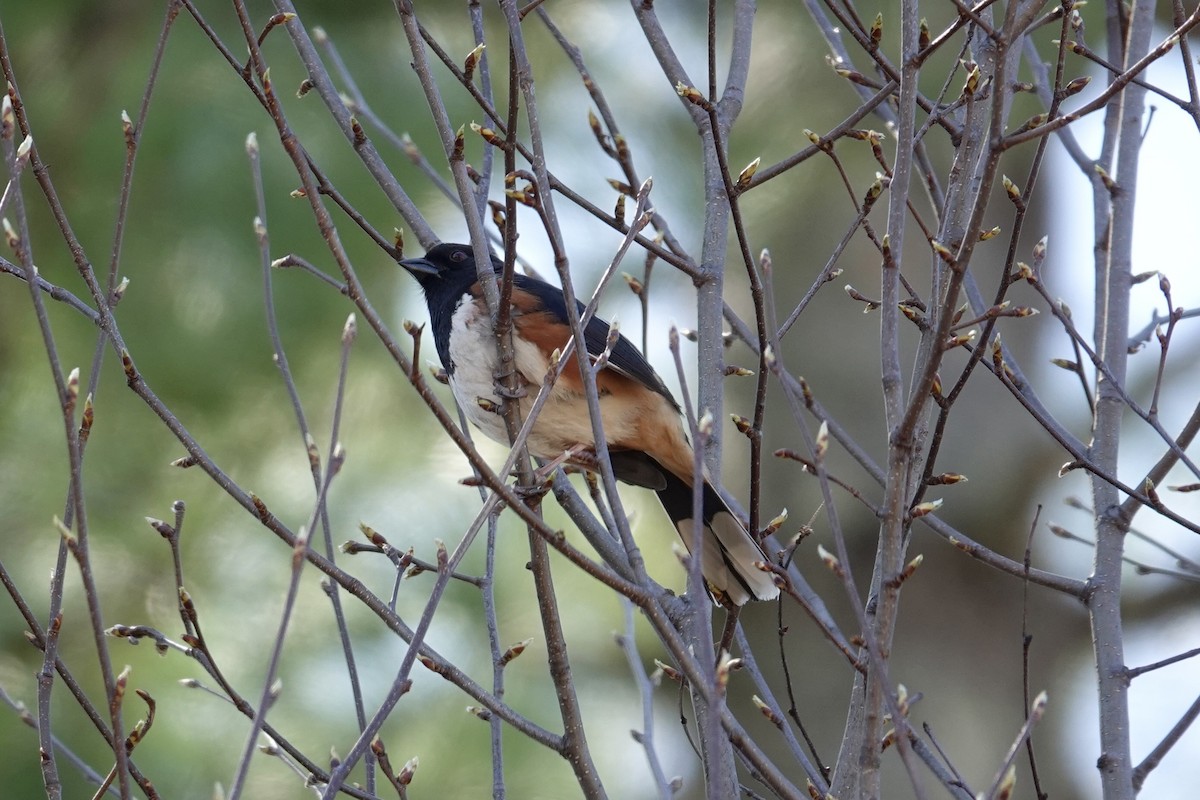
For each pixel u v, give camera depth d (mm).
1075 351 6285
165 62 9680
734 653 10672
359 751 4477
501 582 10031
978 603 10820
